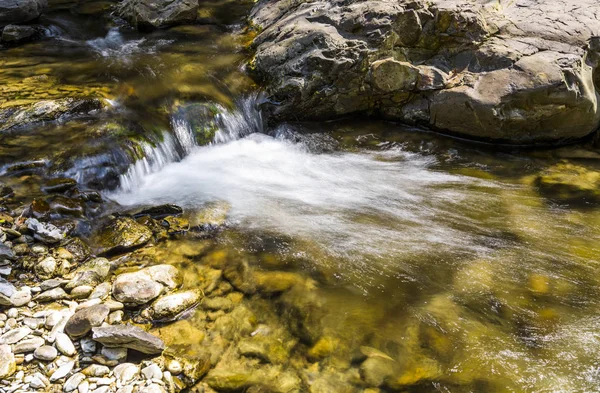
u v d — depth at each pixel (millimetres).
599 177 5938
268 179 5922
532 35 6578
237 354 3588
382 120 7227
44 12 9430
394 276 4406
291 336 3756
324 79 6785
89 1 10281
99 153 5523
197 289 4145
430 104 6664
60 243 4465
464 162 6312
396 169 6195
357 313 3982
